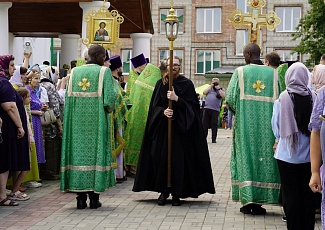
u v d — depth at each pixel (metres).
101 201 9.12
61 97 11.47
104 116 8.43
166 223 7.61
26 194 9.45
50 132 11.08
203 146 8.80
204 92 20.92
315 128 5.02
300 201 6.44
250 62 8.32
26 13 20.84
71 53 21.41
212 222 7.67
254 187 8.00
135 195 9.70
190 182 8.74
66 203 8.95
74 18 20.86
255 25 16.98
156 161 8.74
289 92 6.62
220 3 41.06
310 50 33.09
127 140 11.72
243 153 8.01
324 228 4.72
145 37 19.20
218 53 41.47
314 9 32.81
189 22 41.53
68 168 8.46
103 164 8.39
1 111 8.49
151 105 8.94
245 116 8.05
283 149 6.51
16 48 24.69
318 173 5.08
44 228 7.33
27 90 9.60
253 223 7.61
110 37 12.38
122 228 7.32
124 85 13.70
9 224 7.54
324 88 4.98
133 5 18.28
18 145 8.61
